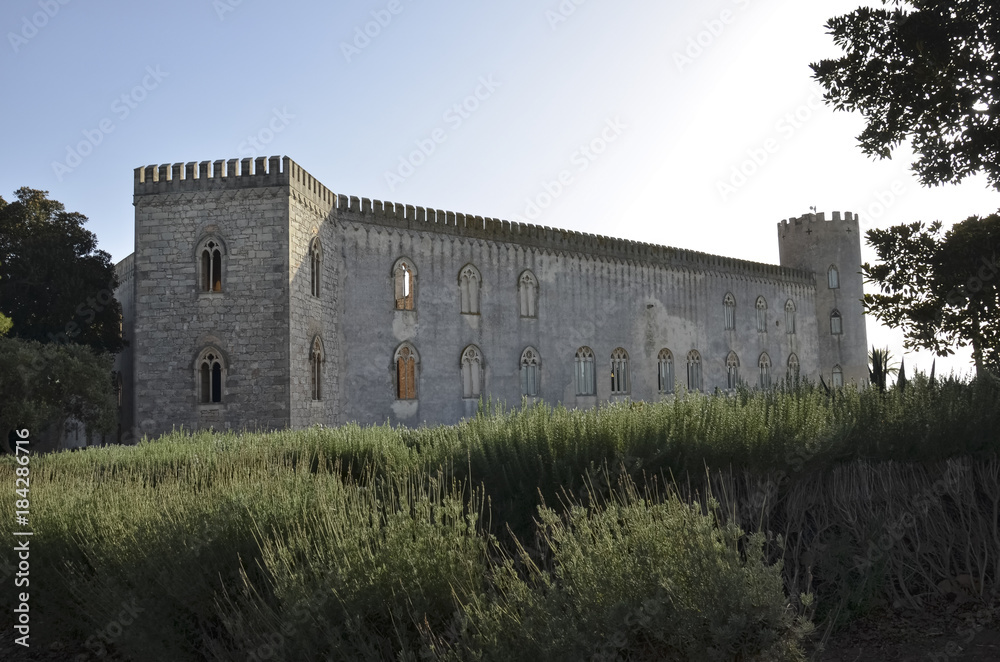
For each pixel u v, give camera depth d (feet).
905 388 32.99
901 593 22.82
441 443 34.35
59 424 92.53
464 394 112.47
